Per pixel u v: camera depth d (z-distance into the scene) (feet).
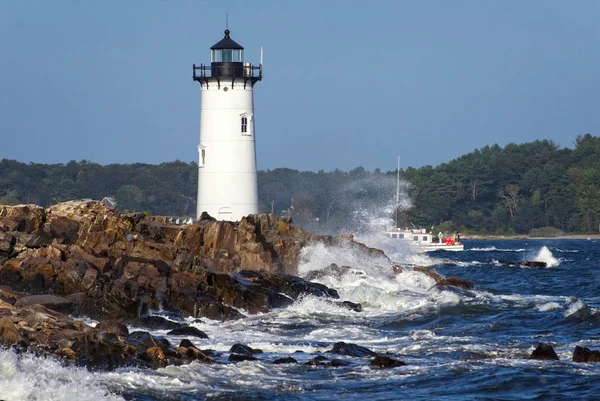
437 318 484.33
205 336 401.90
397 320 476.54
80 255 488.44
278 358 349.82
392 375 330.54
